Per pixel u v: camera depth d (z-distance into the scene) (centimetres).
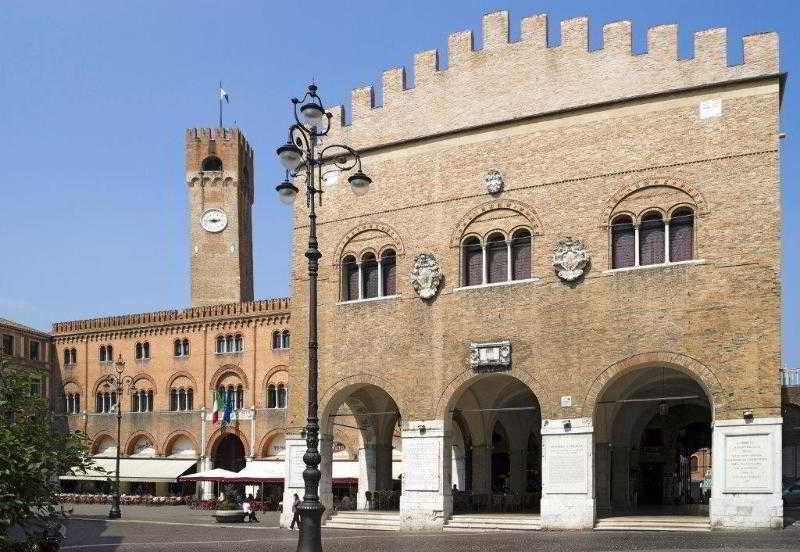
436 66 4697
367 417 5447
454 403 4438
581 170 4197
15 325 9444
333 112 4953
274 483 7962
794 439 5162
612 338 4009
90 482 9350
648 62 4125
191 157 10925
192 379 9019
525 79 4419
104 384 9575
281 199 2861
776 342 3681
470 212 4450
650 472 5606
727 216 3850
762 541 3184
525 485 5544
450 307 4434
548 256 4222
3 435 2428
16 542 2597
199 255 10775
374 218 4731
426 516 4319
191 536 4481
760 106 3859
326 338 4781
